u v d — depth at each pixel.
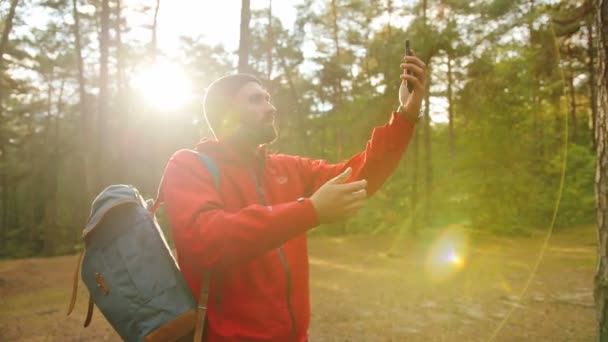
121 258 1.18
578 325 5.22
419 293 7.30
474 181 15.59
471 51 13.65
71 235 21.81
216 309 1.29
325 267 10.41
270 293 1.31
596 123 3.01
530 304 6.26
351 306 6.55
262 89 1.48
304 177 1.64
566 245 12.77
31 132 31.89
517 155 15.87
